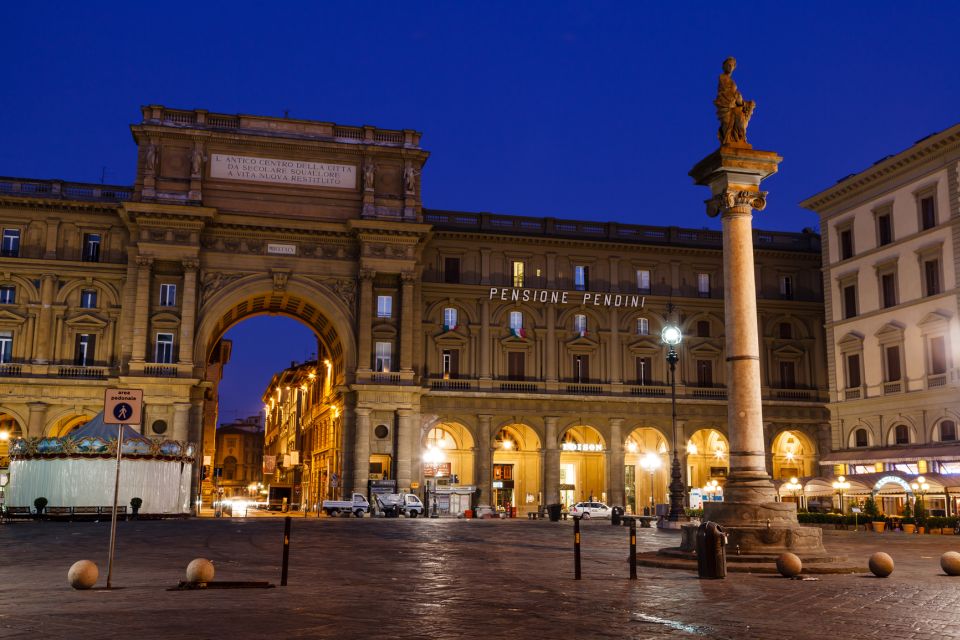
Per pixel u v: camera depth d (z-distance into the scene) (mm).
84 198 70062
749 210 25266
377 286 71750
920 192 61125
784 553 20844
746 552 22703
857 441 66188
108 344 68250
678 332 52312
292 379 121000
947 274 58562
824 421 81000
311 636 12344
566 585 18984
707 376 79750
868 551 31797
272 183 70625
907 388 61219
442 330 74625
